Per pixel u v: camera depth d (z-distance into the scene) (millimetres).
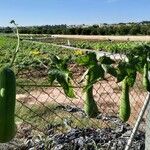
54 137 7734
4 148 7074
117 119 9953
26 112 10898
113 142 7379
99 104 12164
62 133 8078
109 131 8328
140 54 3721
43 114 10883
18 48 2520
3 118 2283
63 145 7195
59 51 39000
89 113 3275
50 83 2943
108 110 11398
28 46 47562
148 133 5121
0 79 2359
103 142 7625
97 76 3199
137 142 7379
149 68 3742
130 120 9953
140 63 3646
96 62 3199
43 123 9867
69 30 130125
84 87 3158
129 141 5039
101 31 123312
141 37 92875
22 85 2877
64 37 104000
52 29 129500
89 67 3193
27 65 2965
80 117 10500
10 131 2311
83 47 45531
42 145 7082
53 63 2961
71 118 10430
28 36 93188
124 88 3549
